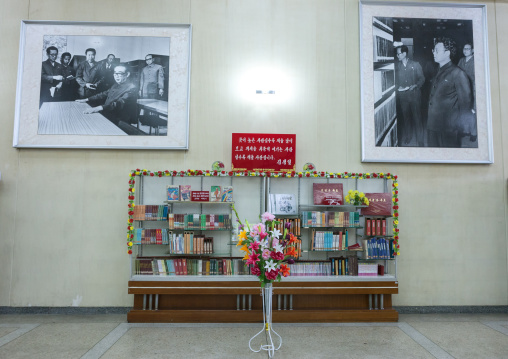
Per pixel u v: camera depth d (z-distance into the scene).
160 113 5.75
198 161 5.74
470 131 5.89
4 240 5.51
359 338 4.46
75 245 5.55
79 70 5.76
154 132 5.72
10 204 5.57
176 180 5.66
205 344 4.23
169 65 5.84
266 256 3.76
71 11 5.86
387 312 5.16
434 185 5.84
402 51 5.97
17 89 5.66
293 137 5.62
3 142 5.67
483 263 5.75
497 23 6.11
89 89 5.73
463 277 5.71
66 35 5.80
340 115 5.90
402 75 5.93
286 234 4.01
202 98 5.84
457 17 6.06
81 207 5.61
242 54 5.94
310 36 6.01
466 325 5.00
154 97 5.77
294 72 5.94
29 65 5.73
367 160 5.77
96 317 5.28
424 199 5.81
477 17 6.08
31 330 4.70
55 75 5.73
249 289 5.08
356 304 5.34
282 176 5.52
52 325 4.90
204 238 5.25
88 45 5.80
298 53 5.97
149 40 5.86
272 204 5.44
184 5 5.97
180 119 5.76
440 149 5.84
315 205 5.42
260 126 5.83
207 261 5.21
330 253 5.61
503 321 5.20
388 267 5.59
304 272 5.26
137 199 5.59
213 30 5.96
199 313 5.05
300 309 5.25
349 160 5.83
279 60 5.95
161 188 5.64
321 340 4.39
